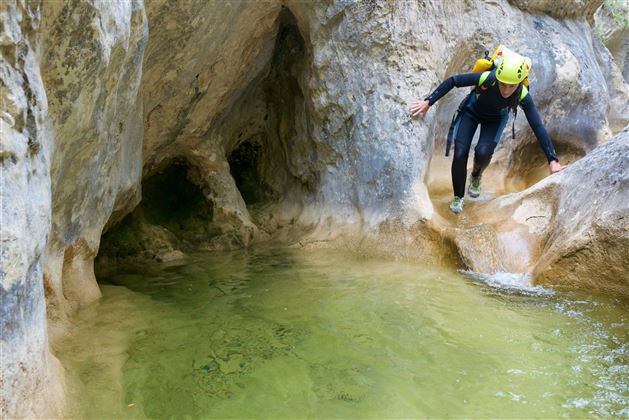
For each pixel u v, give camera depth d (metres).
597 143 6.73
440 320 3.40
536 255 4.45
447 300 3.79
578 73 6.58
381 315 3.49
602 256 3.79
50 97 2.30
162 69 4.43
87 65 2.39
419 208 4.97
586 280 3.91
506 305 3.67
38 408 1.89
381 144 5.27
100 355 2.80
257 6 5.02
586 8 7.65
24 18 1.83
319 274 4.50
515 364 2.79
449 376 2.66
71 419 2.12
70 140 2.61
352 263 4.83
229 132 6.30
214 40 4.71
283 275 4.51
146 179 5.93
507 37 6.25
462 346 3.01
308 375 2.68
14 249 1.69
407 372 2.71
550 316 3.46
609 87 8.25
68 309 3.27
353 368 2.76
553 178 4.70
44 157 2.01
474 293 3.94
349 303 3.73
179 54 4.43
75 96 2.44
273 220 6.28
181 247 5.62
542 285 4.09
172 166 6.08
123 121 3.43
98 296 3.72
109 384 2.50
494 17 6.28
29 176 1.85
